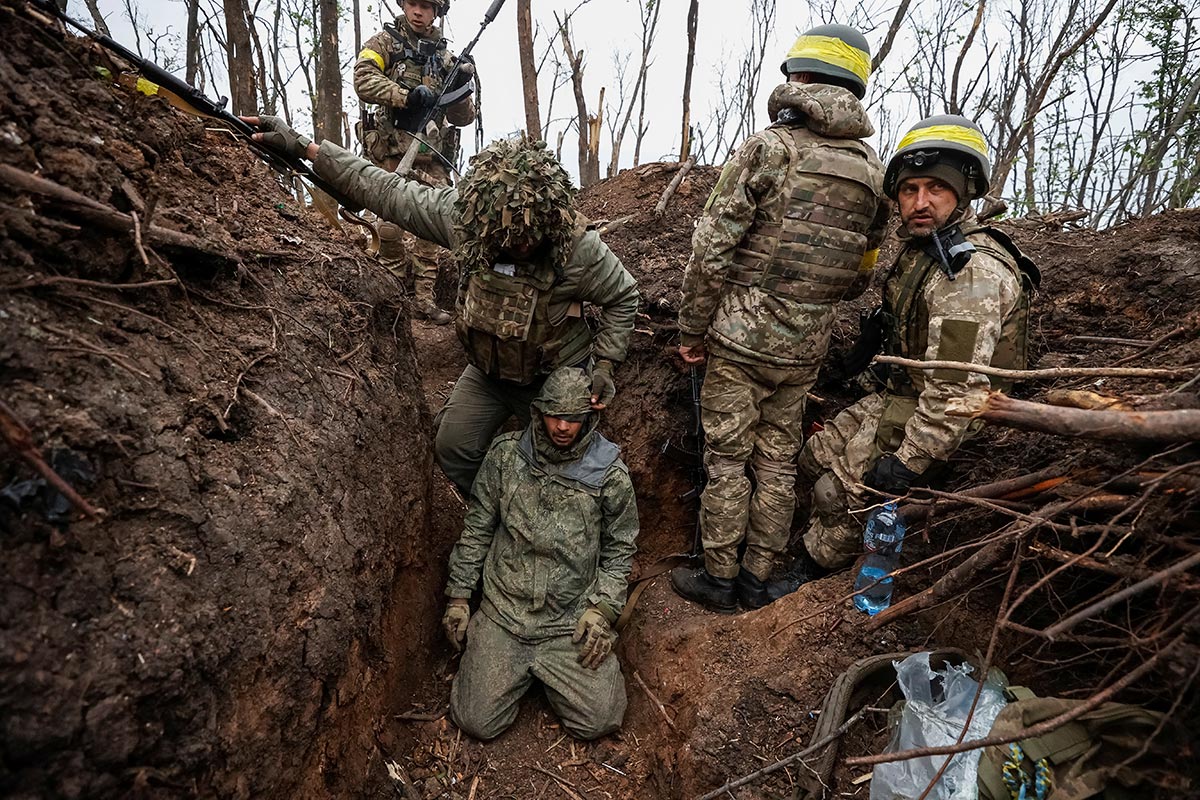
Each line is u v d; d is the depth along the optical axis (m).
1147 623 1.67
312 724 1.64
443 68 3.88
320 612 1.67
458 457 2.89
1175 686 1.45
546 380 2.58
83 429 1.24
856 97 2.43
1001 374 1.69
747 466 2.87
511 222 2.03
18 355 1.22
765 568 2.79
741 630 2.54
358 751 2.00
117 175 1.61
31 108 1.48
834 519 2.62
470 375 2.82
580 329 2.65
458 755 2.49
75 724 1.05
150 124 1.94
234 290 1.90
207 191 2.15
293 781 1.58
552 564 2.66
